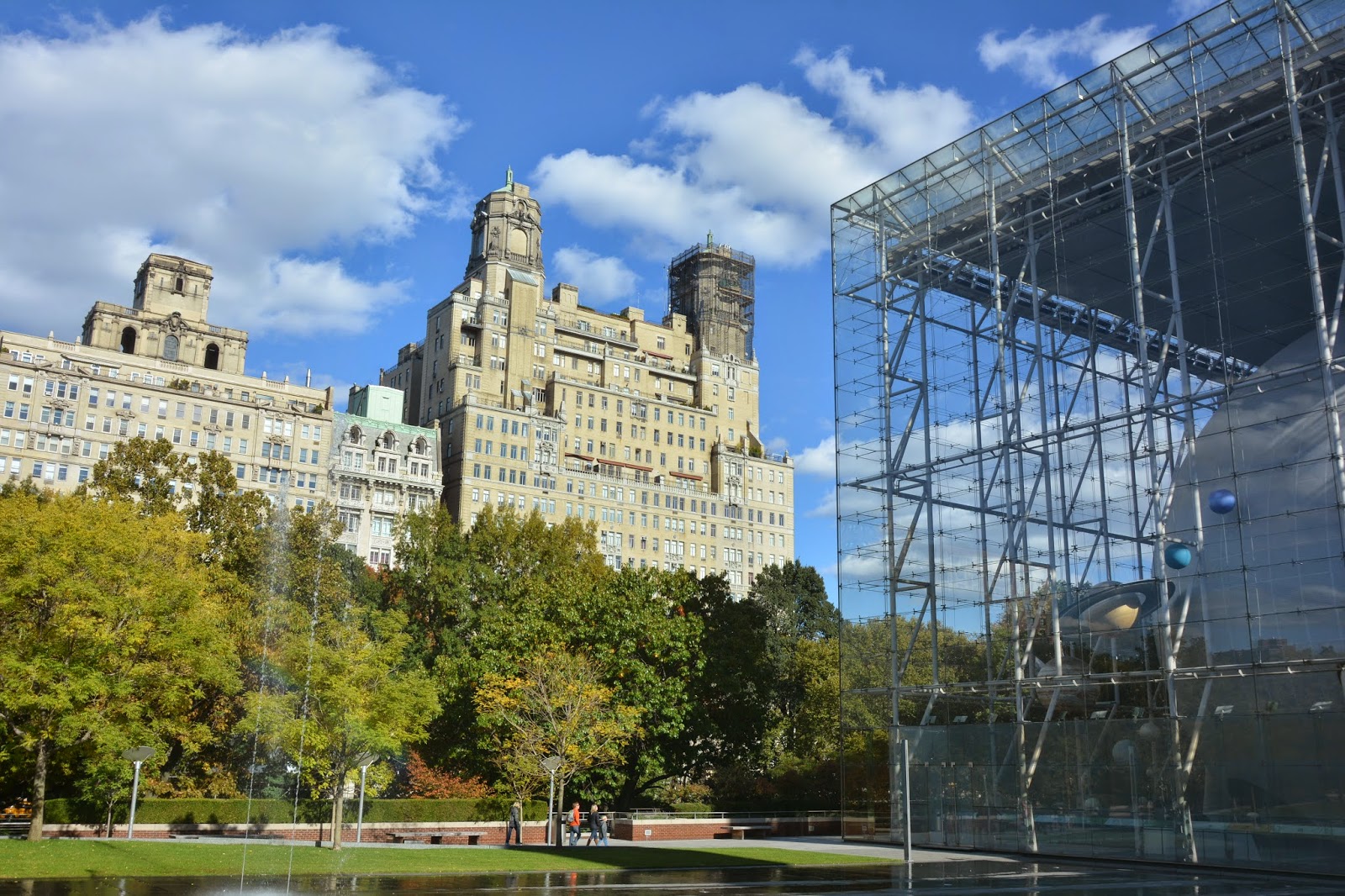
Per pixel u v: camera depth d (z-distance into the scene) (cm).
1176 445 4916
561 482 16162
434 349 16900
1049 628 5284
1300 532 4331
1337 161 4588
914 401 6250
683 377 18512
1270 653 4331
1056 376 5731
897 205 6562
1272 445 4522
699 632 6372
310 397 15038
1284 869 4131
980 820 5303
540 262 17912
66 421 12950
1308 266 4531
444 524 8875
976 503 5803
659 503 17125
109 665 4459
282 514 7338
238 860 3531
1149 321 5272
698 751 6719
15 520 4388
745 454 18262
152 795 5844
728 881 3459
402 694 4906
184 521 5697
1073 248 5659
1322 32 4728
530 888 3069
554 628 6116
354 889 2939
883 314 6525
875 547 6225
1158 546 4844
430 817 5984
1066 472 5444
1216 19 5084
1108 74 5488
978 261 6131
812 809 7119
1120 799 4738
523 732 5425
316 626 5091
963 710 5528
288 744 4662
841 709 6188
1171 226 5112
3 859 3181
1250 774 4306
